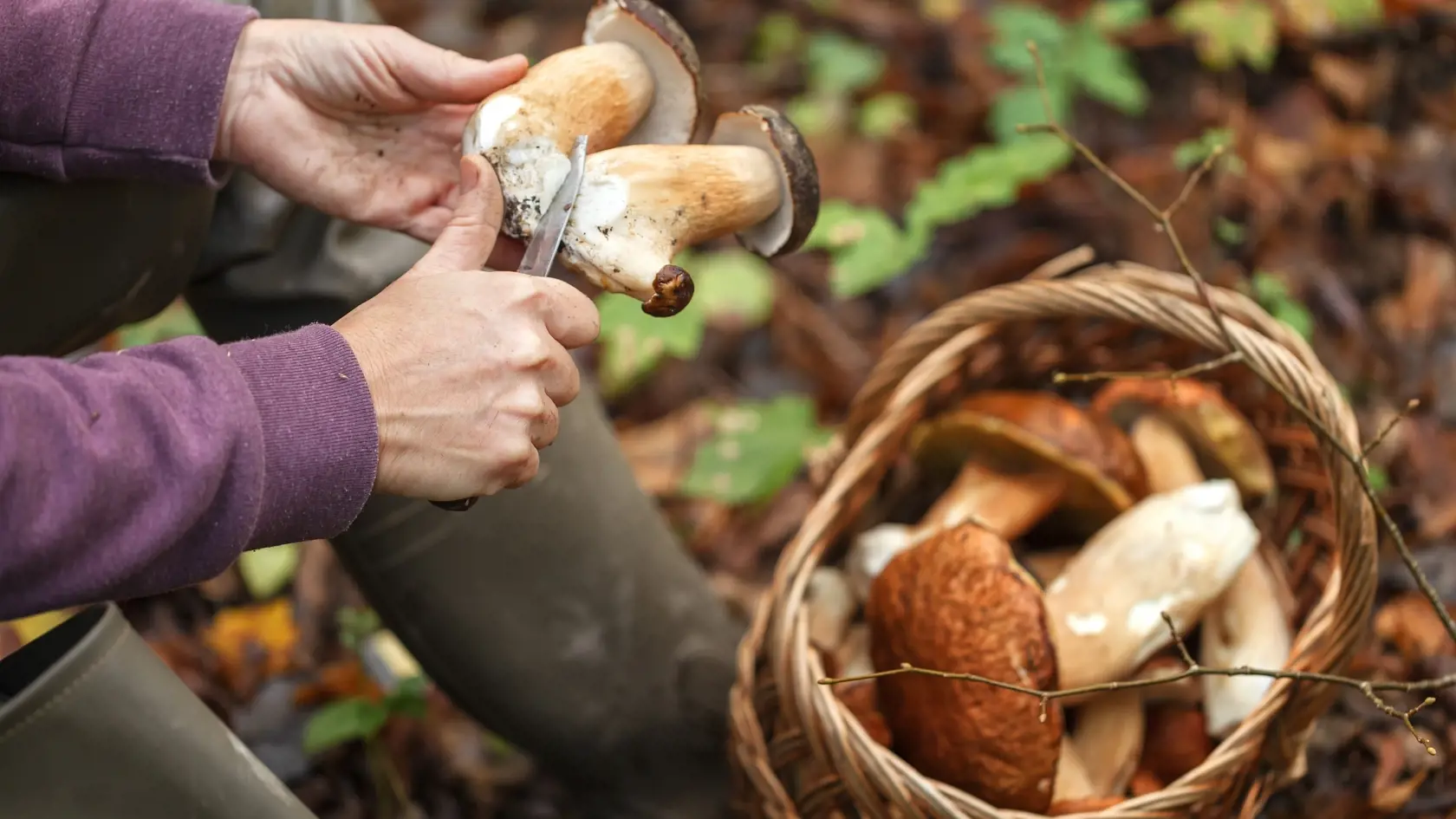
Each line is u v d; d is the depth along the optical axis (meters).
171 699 1.25
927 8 2.21
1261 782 1.43
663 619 1.49
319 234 1.42
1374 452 1.70
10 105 1.29
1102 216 1.90
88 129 1.30
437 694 1.66
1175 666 1.50
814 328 1.89
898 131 2.05
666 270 1.29
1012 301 1.51
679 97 1.38
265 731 1.64
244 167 1.38
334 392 1.19
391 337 1.21
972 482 1.57
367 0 1.46
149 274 1.38
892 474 1.64
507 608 1.44
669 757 1.51
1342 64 2.01
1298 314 1.75
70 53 1.29
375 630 1.68
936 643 1.41
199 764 1.25
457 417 1.21
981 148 1.89
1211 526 1.48
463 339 1.21
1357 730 1.53
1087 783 1.47
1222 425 1.54
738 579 1.73
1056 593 1.49
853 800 1.42
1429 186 1.89
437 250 1.27
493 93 1.33
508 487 1.25
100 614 1.24
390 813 1.60
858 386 1.85
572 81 1.33
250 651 1.68
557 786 1.62
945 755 1.41
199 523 1.16
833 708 1.38
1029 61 1.92
